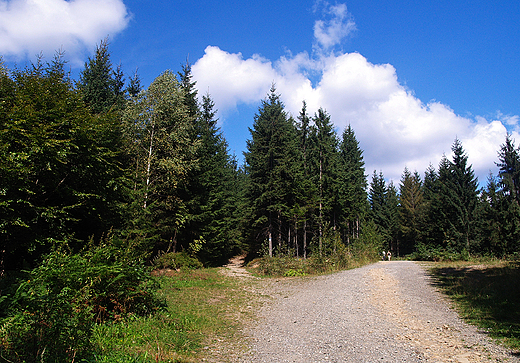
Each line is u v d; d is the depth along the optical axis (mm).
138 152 18609
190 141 20875
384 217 52562
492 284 11820
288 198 27875
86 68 22391
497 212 27703
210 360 5258
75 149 11062
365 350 5902
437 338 6645
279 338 6781
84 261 6426
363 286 14188
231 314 9164
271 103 28172
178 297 11008
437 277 15898
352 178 38500
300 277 18375
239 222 33062
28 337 4207
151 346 5406
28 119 9492
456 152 36156
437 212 36250
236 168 47781
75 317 4770
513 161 30594
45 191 10492
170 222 20188
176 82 20094
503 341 6156
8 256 9703
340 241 23266
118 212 13352
